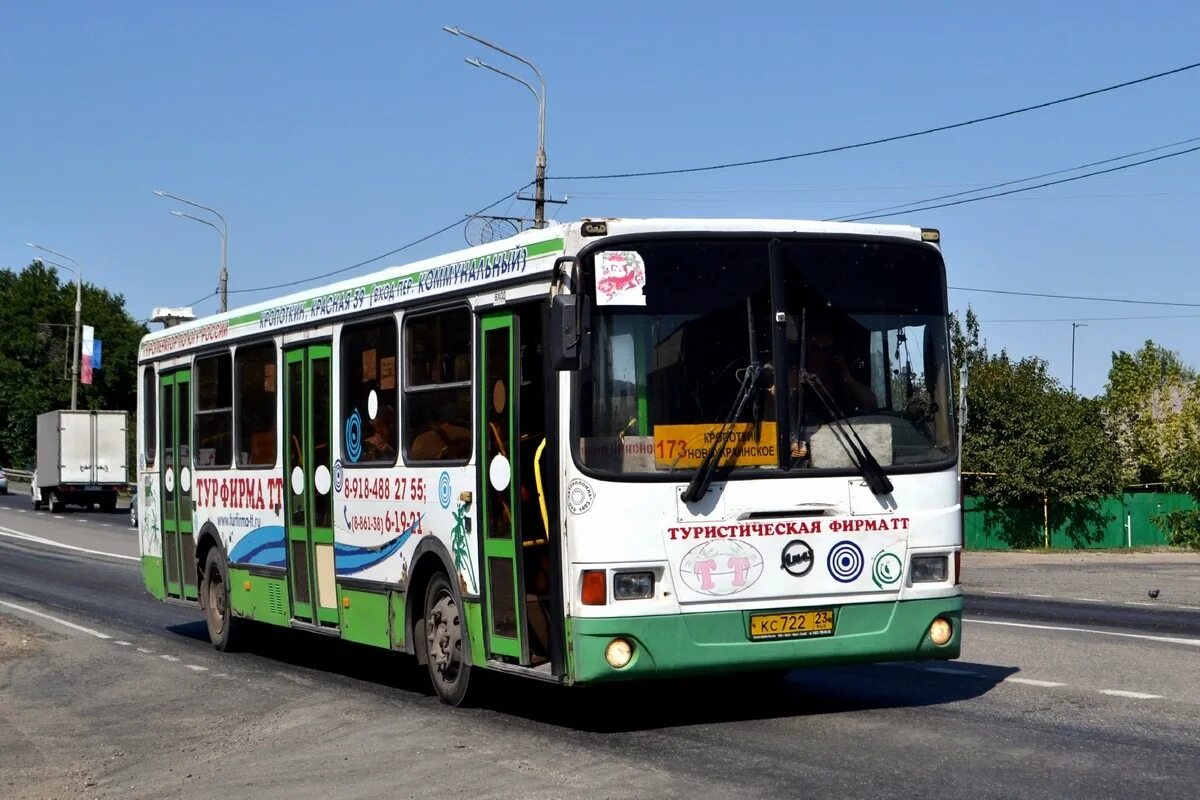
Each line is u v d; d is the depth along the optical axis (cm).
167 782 899
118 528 4612
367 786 839
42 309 10075
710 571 915
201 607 1579
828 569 938
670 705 1067
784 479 932
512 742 941
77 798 873
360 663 1427
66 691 1312
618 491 904
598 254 917
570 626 907
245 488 1439
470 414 1038
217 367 1511
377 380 1182
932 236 991
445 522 1071
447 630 1089
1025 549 4453
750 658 920
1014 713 989
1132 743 877
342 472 1235
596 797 772
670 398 919
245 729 1073
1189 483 4381
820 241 959
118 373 10156
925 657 967
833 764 834
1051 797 741
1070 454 4412
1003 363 4509
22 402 9812
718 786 785
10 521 4975
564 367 884
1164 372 5741
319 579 1283
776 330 941
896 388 970
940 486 972
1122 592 2267
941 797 746
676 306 926
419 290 1116
